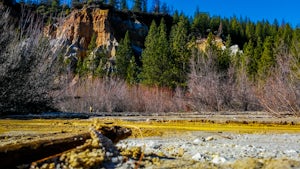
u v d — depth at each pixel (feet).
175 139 15.72
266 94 44.19
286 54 46.70
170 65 149.48
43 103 39.60
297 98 39.19
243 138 16.61
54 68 41.63
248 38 317.83
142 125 23.50
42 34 40.34
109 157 8.66
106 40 221.66
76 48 137.80
